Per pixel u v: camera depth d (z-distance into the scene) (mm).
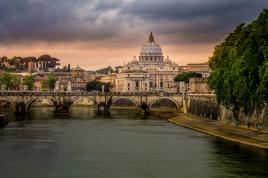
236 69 154875
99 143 148125
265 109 158375
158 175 103625
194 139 156000
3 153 129875
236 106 177625
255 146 136875
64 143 148000
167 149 135375
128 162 117500
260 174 102688
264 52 139750
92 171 107938
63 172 107188
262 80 136375
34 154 128375
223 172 105000
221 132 169000
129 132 178750
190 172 105938
